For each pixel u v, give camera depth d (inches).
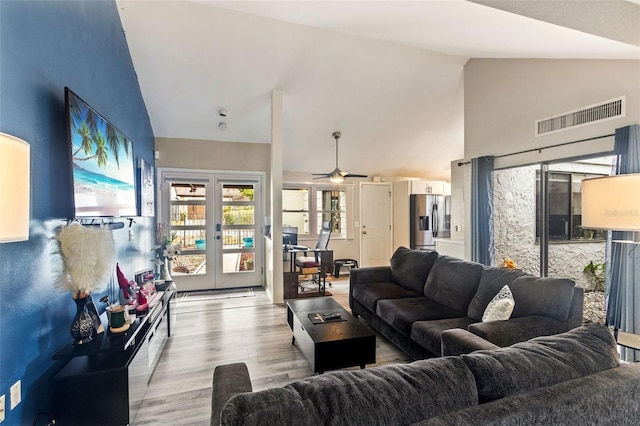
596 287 193.5
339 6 88.0
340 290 215.6
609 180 77.2
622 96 106.7
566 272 187.0
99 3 103.0
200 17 125.1
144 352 86.5
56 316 71.1
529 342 44.4
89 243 69.6
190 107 176.6
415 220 264.1
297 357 111.0
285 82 163.2
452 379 35.4
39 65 66.7
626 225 74.1
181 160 205.6
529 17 75.4
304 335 100.2
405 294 133.0
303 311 116.3
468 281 111.5
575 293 85.6
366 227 276.7
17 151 41.9
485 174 157.3
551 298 83.8
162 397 87.8
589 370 39.6
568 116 124.1
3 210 39.4
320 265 209.2
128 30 128.3
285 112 187.6
